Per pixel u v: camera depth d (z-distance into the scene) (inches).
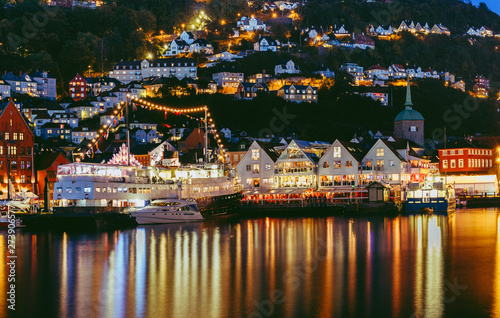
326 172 6087.6
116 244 3491.6
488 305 2087.8
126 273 2652.6
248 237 3757.4
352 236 3727.9
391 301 2144.4
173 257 3031.5
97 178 4315.9
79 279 2551.7
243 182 6358.3
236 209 5502.0
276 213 5644.7
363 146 6737.2
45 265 2859.3
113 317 2017.7
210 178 5226.4
